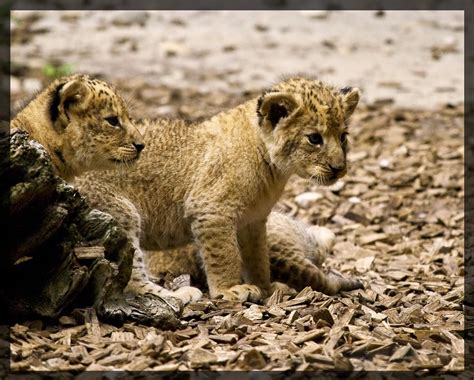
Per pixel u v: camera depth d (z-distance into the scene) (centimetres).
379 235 1655
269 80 2467
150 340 1048
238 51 2692
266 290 1355
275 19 2947
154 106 2248
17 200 1041
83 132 1260
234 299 1262
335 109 1292
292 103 1284
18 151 1045
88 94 1258
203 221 1298
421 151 2011
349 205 1783
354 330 1112
